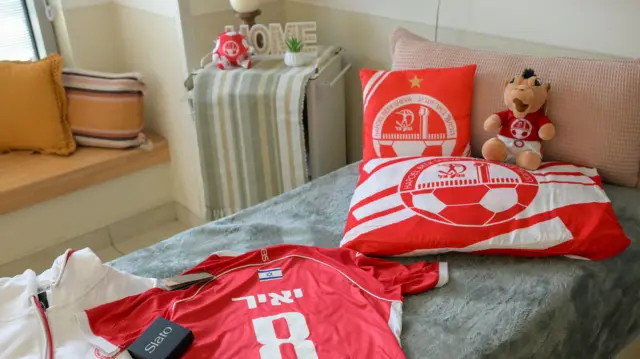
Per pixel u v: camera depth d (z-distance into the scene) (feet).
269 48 7.51
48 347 3.84
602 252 4.47
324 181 6.13
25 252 8.00
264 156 7.13
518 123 5.25
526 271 4.51
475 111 5.66
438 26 6.79
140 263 4.92
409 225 4.70
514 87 5.16
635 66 5.04
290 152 7.02
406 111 5.68
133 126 8.47
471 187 4.83
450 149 5.63
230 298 4.31
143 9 8.09
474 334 3.92
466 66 5.64
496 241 4.51
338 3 7.81
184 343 3.81
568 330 4.24
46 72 8.01
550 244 4.47
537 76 5.38
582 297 4.34
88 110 8.36
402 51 6.22
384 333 3.88
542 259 4.62
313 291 4.33
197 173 8.46
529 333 3.99
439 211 4.72
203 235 5.30
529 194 4.74
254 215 5.59
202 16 7.62
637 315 4.76
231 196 7.49
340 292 4.29
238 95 6.87
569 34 5.75
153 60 8.38
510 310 4.11
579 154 5.27
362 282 4.38
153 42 8.20
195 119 7.16
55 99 8.16
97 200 8.47
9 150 8.34
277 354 3.75
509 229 4.55
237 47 7.11
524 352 3.96
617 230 4.52
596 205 4.63
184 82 7.58
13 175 7.79
